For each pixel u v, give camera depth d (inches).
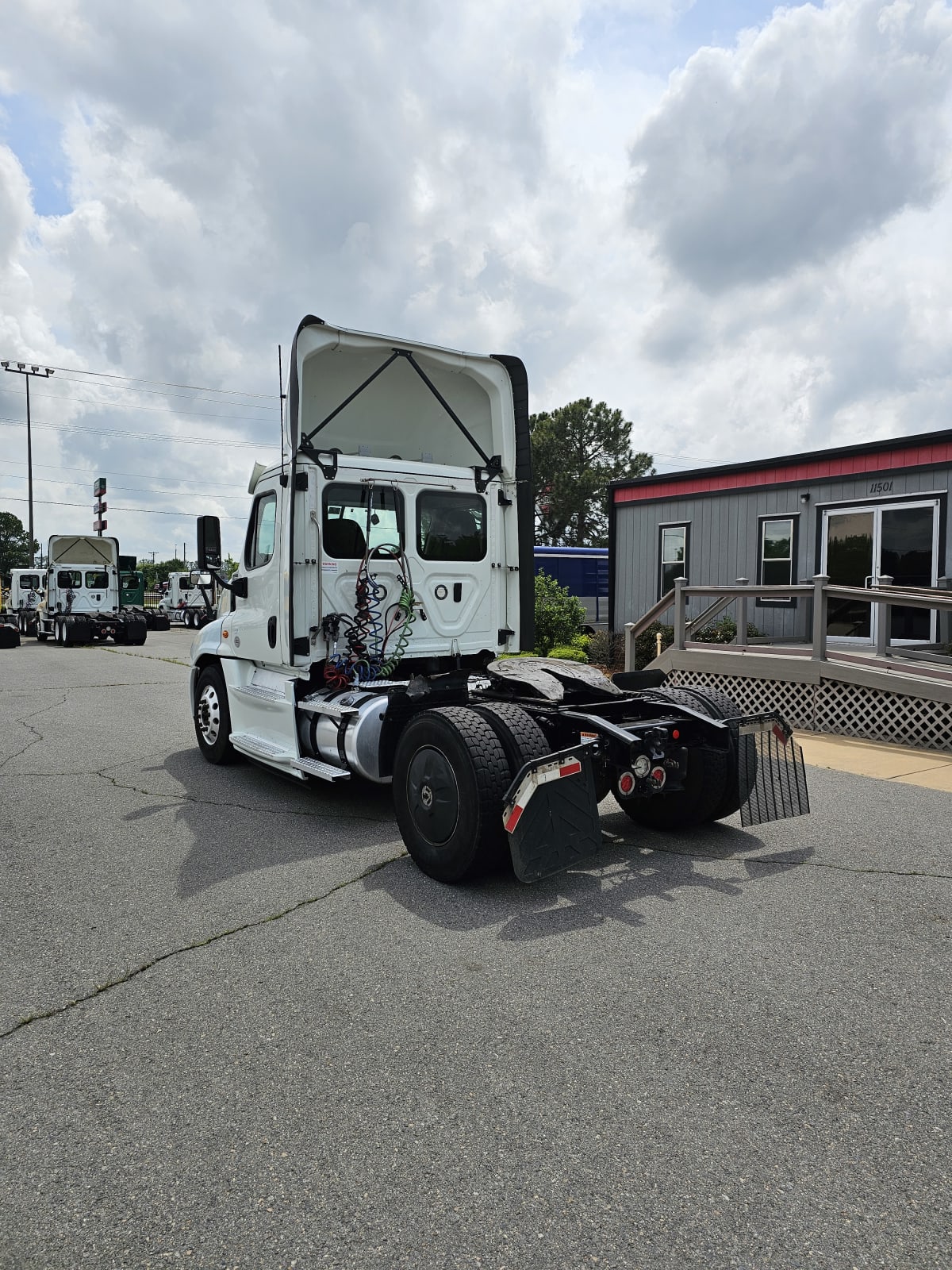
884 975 127.0
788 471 496.7
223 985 125.0
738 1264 72.9
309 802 230.5
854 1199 80.7
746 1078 100.5
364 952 135.6
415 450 255.3
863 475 458.9
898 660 331.6
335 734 210.5
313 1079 101.0
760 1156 86.9
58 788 247.0
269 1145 89.2
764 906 154.3
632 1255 73.9
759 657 354.6
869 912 151.5
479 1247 75.0
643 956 133.5
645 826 208.8
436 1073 101.9
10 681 538.9
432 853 168.2
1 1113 95.1
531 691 196.4
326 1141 89.6
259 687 242.4
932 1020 113.7
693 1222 77.7
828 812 218.1
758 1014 115.5
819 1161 86.0
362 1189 82.4
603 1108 94.9
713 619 531.8
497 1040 109.1
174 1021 114.9
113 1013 117.3
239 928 146.0
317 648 218.4
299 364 213.5
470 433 257.3
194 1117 94.0
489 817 157.2
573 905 155.8
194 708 290.0
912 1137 89.8
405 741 174.9
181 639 1072.8
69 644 930.1
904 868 174.7
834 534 475.8
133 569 1259.2
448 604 241.1
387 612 229.0
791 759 201.2
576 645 569.9
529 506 255.1
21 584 1176.8
